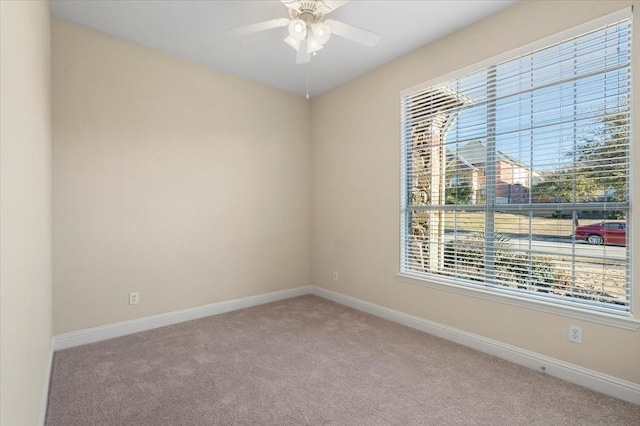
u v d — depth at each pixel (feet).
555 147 7.43
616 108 6.59
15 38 3.57
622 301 6.56
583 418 5.96
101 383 7.07
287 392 6.81
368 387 7.00
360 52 10.34
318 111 14.08
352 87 12.45
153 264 10.27
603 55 6.74
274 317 11.39
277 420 5.93
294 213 13.97
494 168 8.52
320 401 6.50
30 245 4.59
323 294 13.89
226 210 11.91
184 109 10.84
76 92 8.87
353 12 8.25
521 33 7.81
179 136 10.75
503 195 8.36
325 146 13.74
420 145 10.32
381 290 11.45
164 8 8.14
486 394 6.72
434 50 9.70
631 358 6.40
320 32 6.95
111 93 9.43
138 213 9.95
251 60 10.94
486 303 8.62
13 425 3.41
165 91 10.44
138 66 9.89
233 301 12.14
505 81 8.27
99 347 8.87
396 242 10.91
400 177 10.77
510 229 8.25
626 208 6.48
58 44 8.59
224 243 11.87
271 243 13.24
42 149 6.21
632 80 6.34
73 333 8.90
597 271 6.89
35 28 5.22
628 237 6.52
